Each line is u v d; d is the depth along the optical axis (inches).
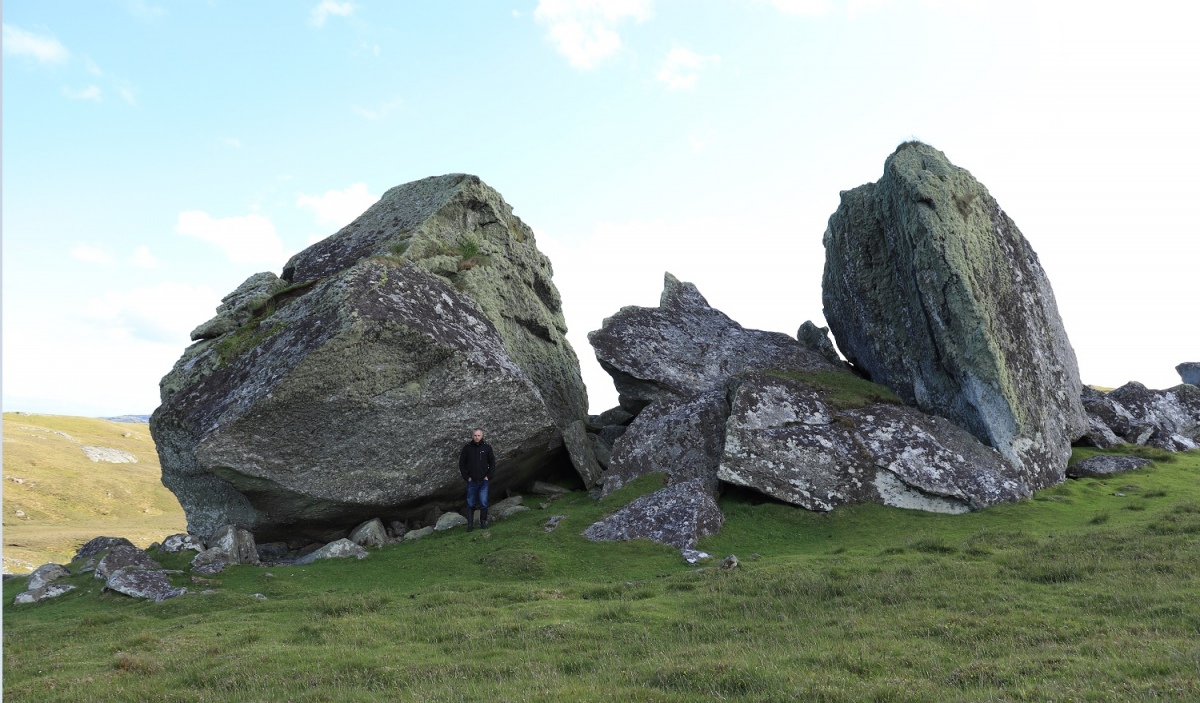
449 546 864.9
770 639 471.8
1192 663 370.9
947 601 528.4
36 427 3223.4
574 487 1127.6
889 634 463.5
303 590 757.9
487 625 546.3
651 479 978.7
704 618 537.3
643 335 1267.2
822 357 1294.3
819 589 578.2
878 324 1159.0
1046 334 1125.7
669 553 788.0
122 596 761.6
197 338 1040.8
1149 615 469.1
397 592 713.6
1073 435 1126.4
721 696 370.9
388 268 979.9
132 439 3607.3
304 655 486.6
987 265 1054.4
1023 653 412.5
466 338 973.2
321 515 933.8
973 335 991.6
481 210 1259.8
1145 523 739.4
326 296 933.8
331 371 861.8
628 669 423.8
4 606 780.0
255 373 899.4
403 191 1300.4
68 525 2122.3
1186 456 1167.0
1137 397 1368.1
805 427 972.6
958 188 1066.7
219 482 920.3
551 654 464.8
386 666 454.9
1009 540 723.4
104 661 514.6
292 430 869.2
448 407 943.0
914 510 884.6
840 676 387.2
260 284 1103.6
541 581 723.4
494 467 948.0
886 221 1138.7
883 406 1037.8
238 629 587.8
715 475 977.5
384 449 919.0
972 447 970.7
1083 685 353.1
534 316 1264.8
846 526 851.4
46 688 454.9
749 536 836.6
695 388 1179.9
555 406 1230.3
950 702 339.9
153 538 1835.6
